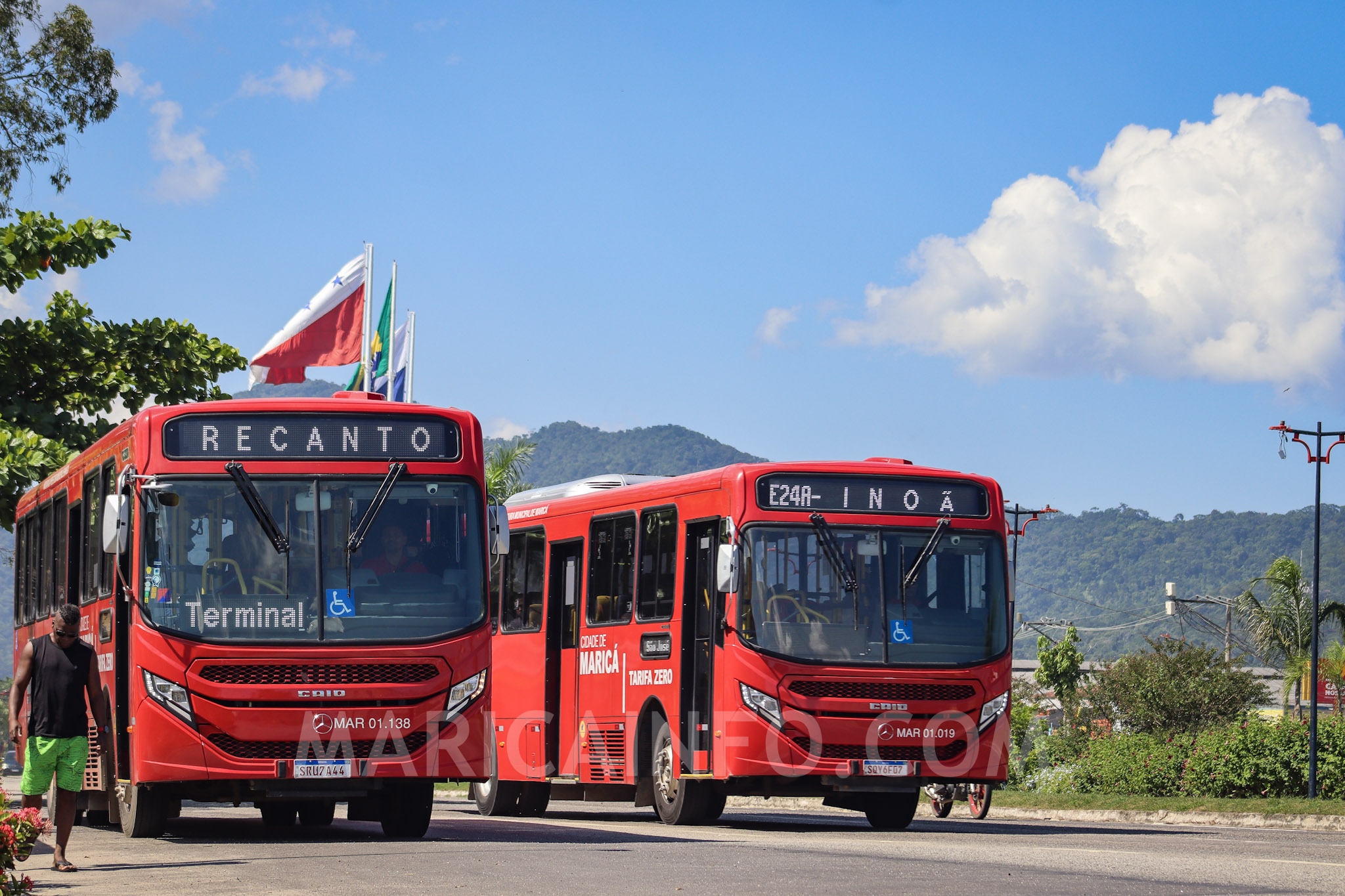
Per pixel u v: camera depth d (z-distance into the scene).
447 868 12.09
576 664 21.48
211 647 14.12
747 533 17.81
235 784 14.25
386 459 14.91
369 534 14.67
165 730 14.09
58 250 28.77
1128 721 50.75
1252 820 23.95
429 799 15.86
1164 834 18.20
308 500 14.66
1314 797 26.28
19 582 23.03
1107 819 25.83
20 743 13.96
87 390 31.08
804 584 17.81
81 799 18.98
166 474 14.55
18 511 23.58
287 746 14.16
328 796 14.38
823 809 30.03
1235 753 27.83
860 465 18.34
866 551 18.02
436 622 14.59
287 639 14.26
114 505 14.48
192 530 14.46
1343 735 27.33
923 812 29.75
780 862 12.62
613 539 20.81
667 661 19.11
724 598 17.86
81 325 30.47
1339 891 10.30
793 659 17.50
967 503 18.48
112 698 15.56
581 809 28.92
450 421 15.19
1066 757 38.28
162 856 13.36
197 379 31.55
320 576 14.48
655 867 12.13
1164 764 29.14
